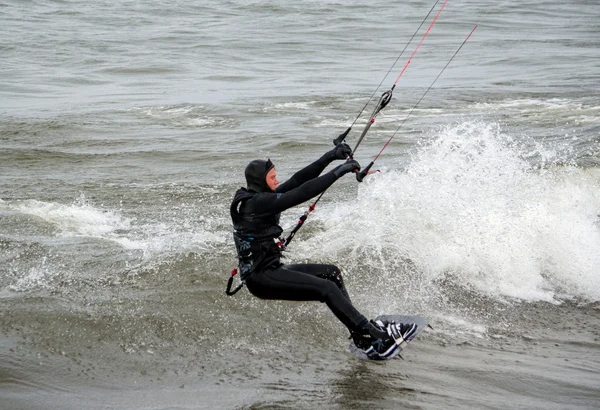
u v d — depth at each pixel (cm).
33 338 1753
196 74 8350
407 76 8044
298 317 1891
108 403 1472
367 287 2105
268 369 1647
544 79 7412
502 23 13412
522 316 2020
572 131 4566
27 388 1529
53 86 7550
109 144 4619
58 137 4841
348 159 1591
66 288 2047
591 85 6819
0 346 1709
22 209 2919
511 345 1831
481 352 1772
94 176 3722
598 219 2734
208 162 4066
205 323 1845
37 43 10794
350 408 1459
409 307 2012
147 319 1844
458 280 2198
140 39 11488
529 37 11606
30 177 3697
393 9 15712
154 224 2769
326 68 8781
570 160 3544
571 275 2269
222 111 5894
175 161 4100
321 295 1587
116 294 2008
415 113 5659
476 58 9406
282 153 4297
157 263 2227
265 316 1894
